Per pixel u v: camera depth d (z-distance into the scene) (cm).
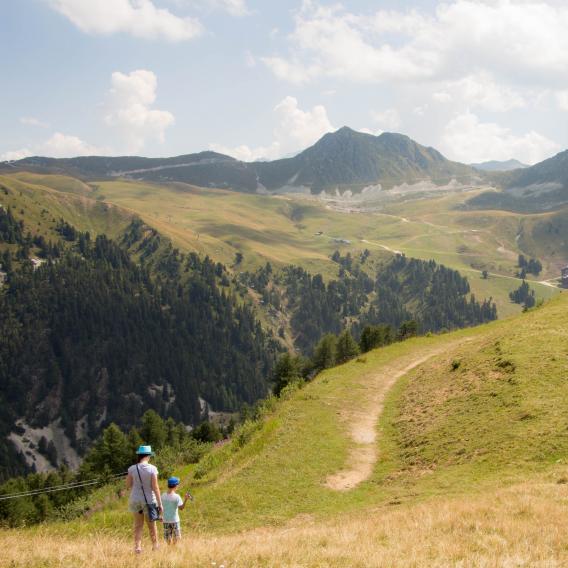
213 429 11362
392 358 6191
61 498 9112
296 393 5081
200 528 2358
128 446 10038
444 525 1555
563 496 1748
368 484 2734
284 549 1375
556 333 4278
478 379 3859
